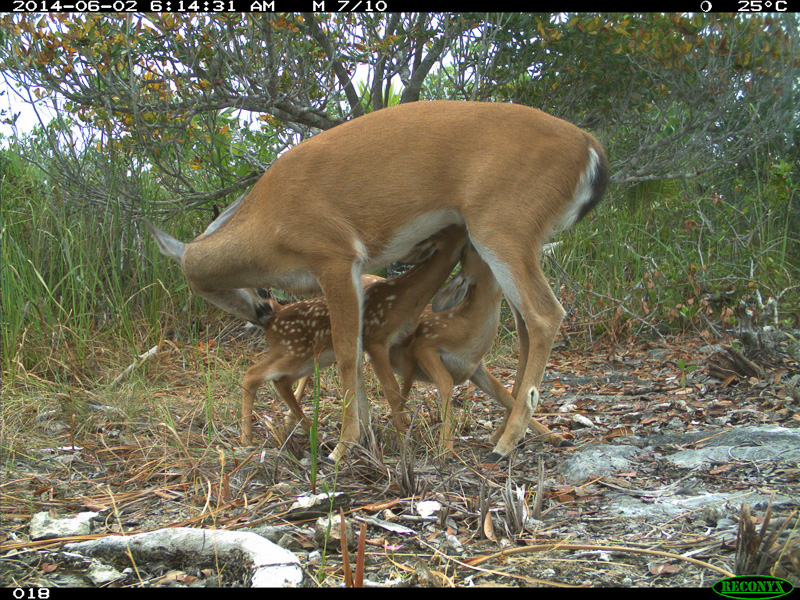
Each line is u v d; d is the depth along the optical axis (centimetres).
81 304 353
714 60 340
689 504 239
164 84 363
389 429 287
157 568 221
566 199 269
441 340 282
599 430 296
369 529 232
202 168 412
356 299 273
